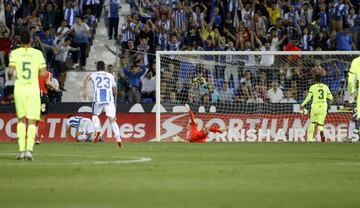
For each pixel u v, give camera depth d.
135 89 63.84
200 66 64.25
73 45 67.06
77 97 66.56
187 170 27.75
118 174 26.02
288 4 70.94
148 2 70.69
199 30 67.94
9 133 60.19
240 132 61.62
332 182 23.69
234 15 69.88
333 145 51.88
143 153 40.28
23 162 32.12
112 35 69.56
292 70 63.81
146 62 66.00
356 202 18.80
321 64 64.12
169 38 67.56
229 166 29.97
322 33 68.69
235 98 62.44
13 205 17.98
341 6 69.88
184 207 17.64
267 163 32.16
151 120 60.97
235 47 67.62
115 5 68.69
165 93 63.03
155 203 18.34
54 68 65.69
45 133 60.16
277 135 61.69
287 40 68.50
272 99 62.34
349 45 68.62
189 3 72.06
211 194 20.28
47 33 67.19
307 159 35.44
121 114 60.91
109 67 59.31
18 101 32.94
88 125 58.66
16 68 32.72
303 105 57.31
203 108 61.94
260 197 19.69
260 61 64.50
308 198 19.53
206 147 48.16
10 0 69.00
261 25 69.56
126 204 18.12
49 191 20.88
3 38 65.62
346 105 61.88
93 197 19.53
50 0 69.44
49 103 58.06
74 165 30.28
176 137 61.34
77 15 67.75
